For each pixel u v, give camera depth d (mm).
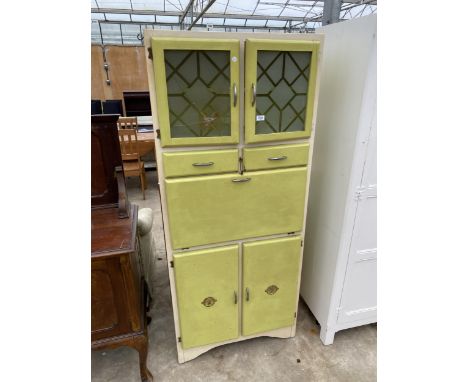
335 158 1418
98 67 5246
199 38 1011
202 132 1144
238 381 1480
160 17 7195
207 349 1573
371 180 1341
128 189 3885
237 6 6316
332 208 1484
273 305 1562
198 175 1195
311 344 1681
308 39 1115
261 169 1258
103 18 6973
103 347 1314
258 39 1050
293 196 1344
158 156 1148
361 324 1692
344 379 1488
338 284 1533
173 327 1798
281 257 1452
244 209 1299
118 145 1436
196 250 1330
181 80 1062
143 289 1687
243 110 1155
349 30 1221
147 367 1538
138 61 5359
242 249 1392
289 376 1504
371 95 1186
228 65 1071
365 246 1482
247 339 1715
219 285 1416
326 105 1444
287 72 1149
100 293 1222
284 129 1232
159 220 3051
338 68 1320
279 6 6320
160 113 1064
